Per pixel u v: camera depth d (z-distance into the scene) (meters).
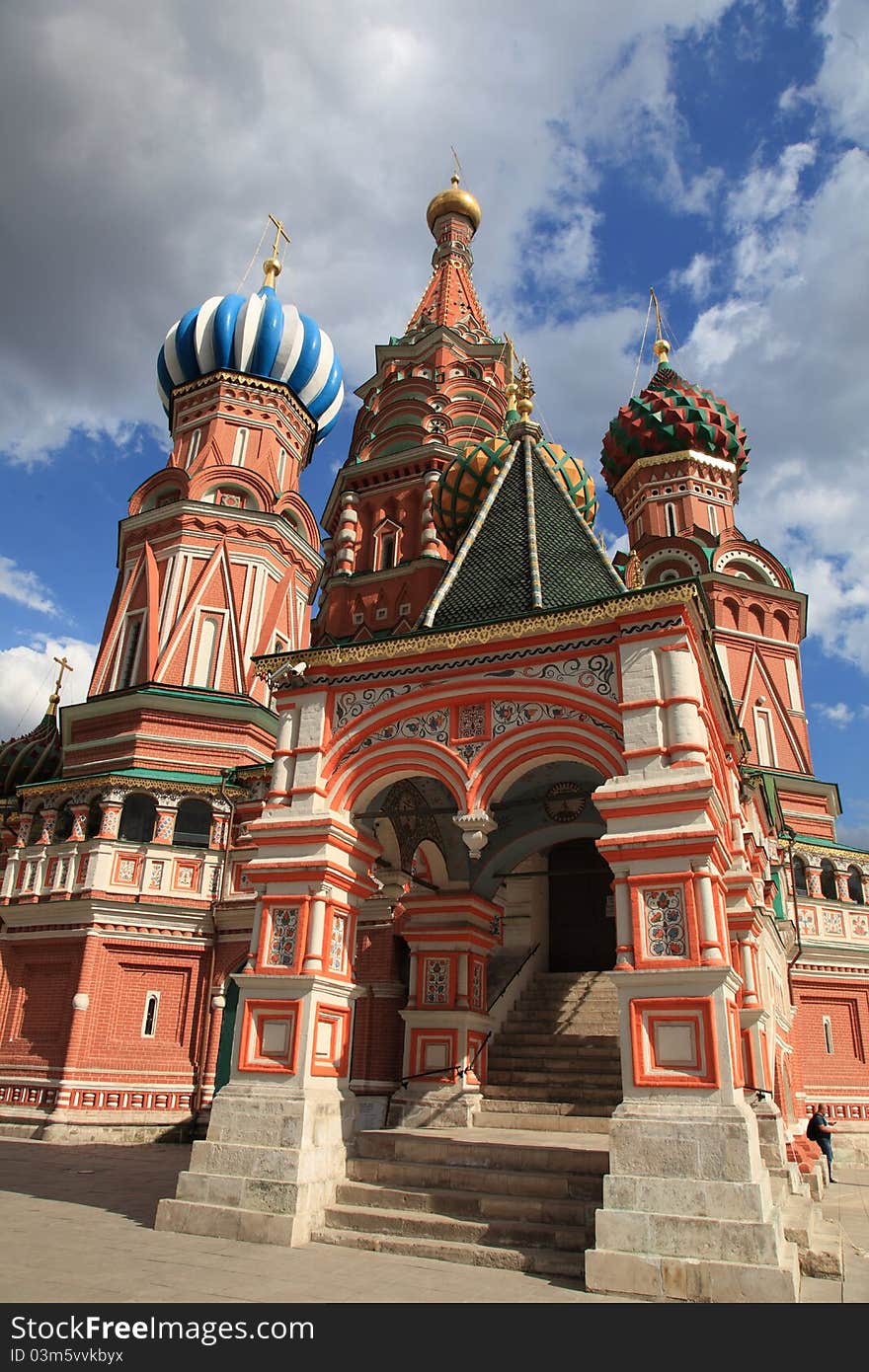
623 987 7.78
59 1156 14.87
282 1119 8.43
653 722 8.52
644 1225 6.80
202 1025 19.14
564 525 11.78
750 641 23.91
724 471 26.69
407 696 9.90
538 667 9.39
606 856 8.23
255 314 28.33
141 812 20.52
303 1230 7.92
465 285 32.44
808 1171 12.58
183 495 25.78
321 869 9.36
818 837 22.36
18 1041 18.83
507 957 17.34
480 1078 12.62
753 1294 6.31
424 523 23.06
